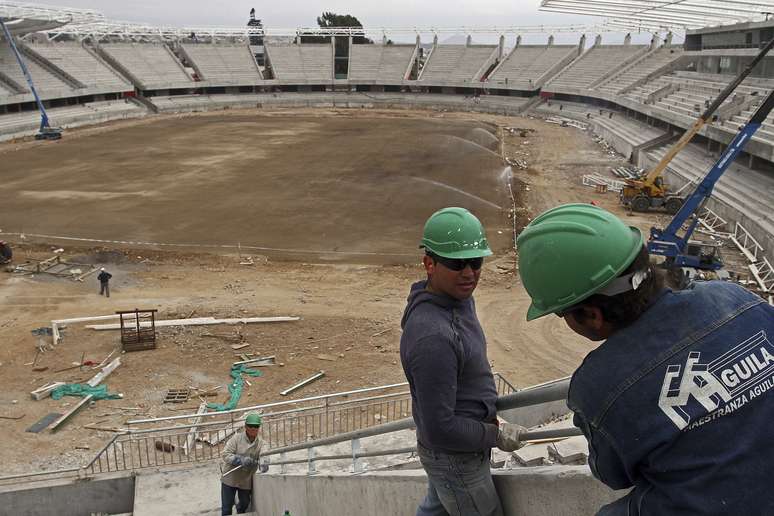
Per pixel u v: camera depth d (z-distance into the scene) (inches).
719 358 80.0
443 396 126.0
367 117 3516.2
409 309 140.7
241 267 1188.5
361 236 1378.0
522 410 498.0
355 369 802.2
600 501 107.8
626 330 86.0
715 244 1103.0
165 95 3983.8
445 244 133.3
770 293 986.7
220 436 645.9
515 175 1957.4
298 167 2073.1
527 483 125.9
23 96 2987.2
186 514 461.1
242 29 4630.9
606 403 81.9
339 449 478.9
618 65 3484.3
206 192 1737.2
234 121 3304.6
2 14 2723.9
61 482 516.7
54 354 837.2
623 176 1966.0
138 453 590.6
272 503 375.2
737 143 1009.5
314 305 1009.5
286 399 732.0
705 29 2561.5
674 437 76.7
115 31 3986.2
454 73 4335.6
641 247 88.8
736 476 74.4
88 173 1975.9
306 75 4451.3
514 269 1170.6
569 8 2731.3
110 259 1218.0
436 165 2105.1
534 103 3814.0
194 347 859.4
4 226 1413.6
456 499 135.9
